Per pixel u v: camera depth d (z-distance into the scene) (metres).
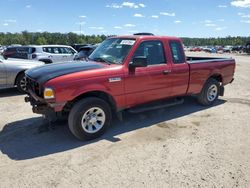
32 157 4.24
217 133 5.26
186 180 3.59
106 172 3.78
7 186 3.45
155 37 5.71
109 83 4.91
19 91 8.91
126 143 4.77
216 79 7.50
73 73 4.62
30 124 5.74
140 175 3.71
